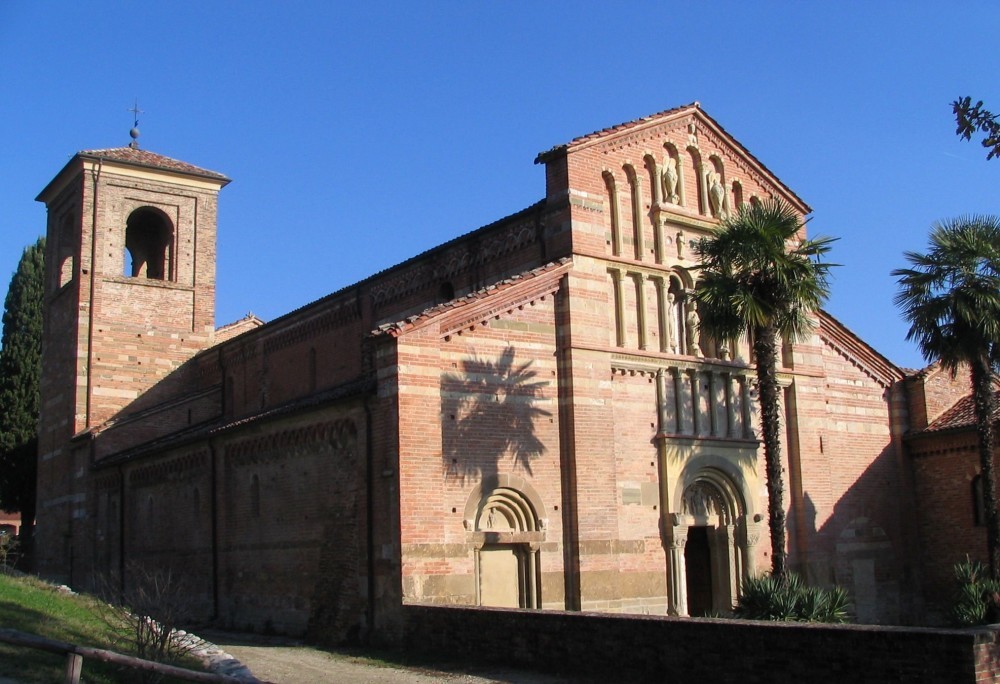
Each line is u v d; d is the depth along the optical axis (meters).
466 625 24.80
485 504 29.19
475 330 29.77
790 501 36.94
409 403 27.98
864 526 38.66
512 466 29.80
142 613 20.45
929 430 39.78
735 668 19.11
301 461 32.59
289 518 32.78
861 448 39.41
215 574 36.97
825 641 17.86
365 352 38.88
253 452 35.41
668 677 20.19
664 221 34.88
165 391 53.75
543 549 30.05
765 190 38.53
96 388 51.94
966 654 15.95
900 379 41.16
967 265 33.47
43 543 54.25
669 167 35.56
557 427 31.09
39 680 16.41
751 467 35.59
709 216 36.34
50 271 57.78
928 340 34.19
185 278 55.56
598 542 30.75
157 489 42.88
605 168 33.53
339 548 29.81
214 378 52.53
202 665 21.84
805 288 29.62
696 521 34.00
